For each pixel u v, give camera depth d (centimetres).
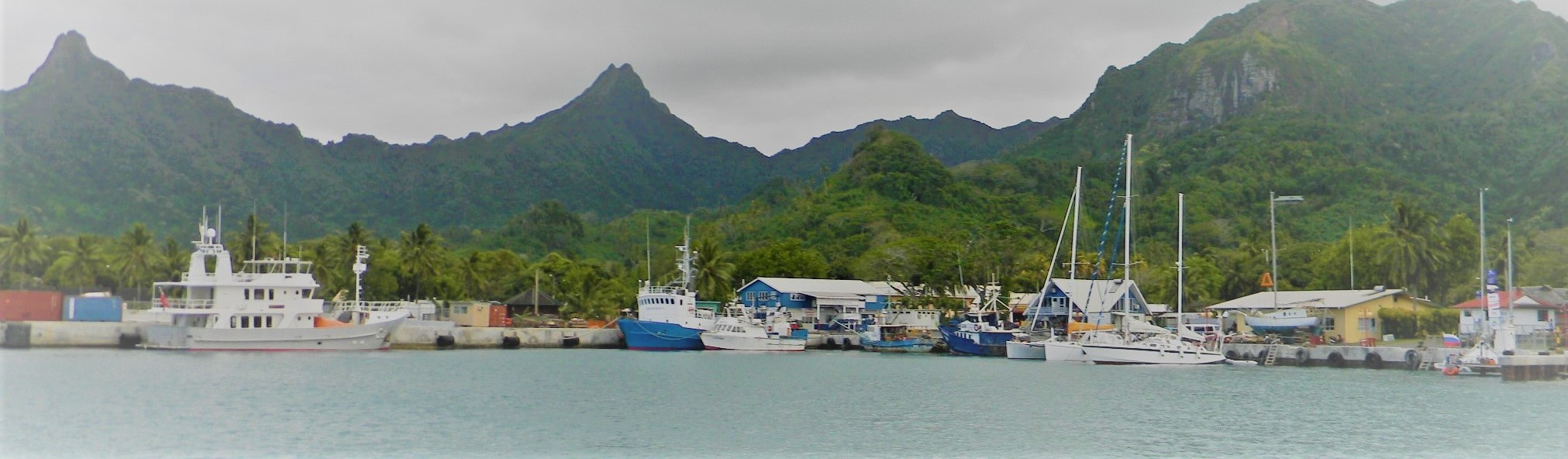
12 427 5853
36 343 10525
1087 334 10931
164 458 5178
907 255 17550
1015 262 17750
